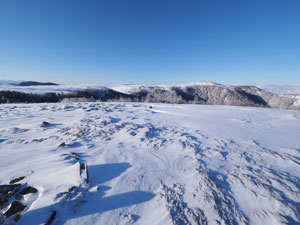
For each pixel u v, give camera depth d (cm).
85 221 270
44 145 617
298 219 277
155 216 287
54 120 1076
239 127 999
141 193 348
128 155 554
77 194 317
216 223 269
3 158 486
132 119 1197
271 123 1125
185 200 322
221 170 444
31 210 274
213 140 732
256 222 273
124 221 278
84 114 1320
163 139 739
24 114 1276
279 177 402
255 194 338
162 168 462
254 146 650
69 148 595
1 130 812
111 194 340
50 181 354
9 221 250
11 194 307
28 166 434
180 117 1340
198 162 496
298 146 661
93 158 517
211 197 327
